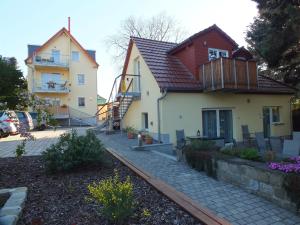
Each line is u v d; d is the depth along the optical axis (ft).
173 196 14.26
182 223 11.50
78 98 112.27
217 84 40.50
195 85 43.27
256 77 43.19
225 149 22.36
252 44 56.90
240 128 48.14
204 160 22.02
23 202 12.81
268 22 45.80
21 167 21.68
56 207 12.97
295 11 37.55
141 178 18.72
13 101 20.26
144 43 51.39
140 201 13.93
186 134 41.88
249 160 19.07
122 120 58.08
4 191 14.37
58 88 107.24
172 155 32.17
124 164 23.20
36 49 109.40
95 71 115.14
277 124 54.29
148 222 11.50
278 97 54.49
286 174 14.82
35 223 11.19
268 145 31.17
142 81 48.67
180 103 41.86
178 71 45.68
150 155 30.42
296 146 24.57
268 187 16.01
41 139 46.01
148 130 45.96
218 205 15.31
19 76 76.89
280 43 42.52
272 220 13.33
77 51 113.19
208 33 47.37
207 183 19.63
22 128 19.86
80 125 98.89
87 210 12.59
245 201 15.93
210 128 45.34
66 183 17.19
